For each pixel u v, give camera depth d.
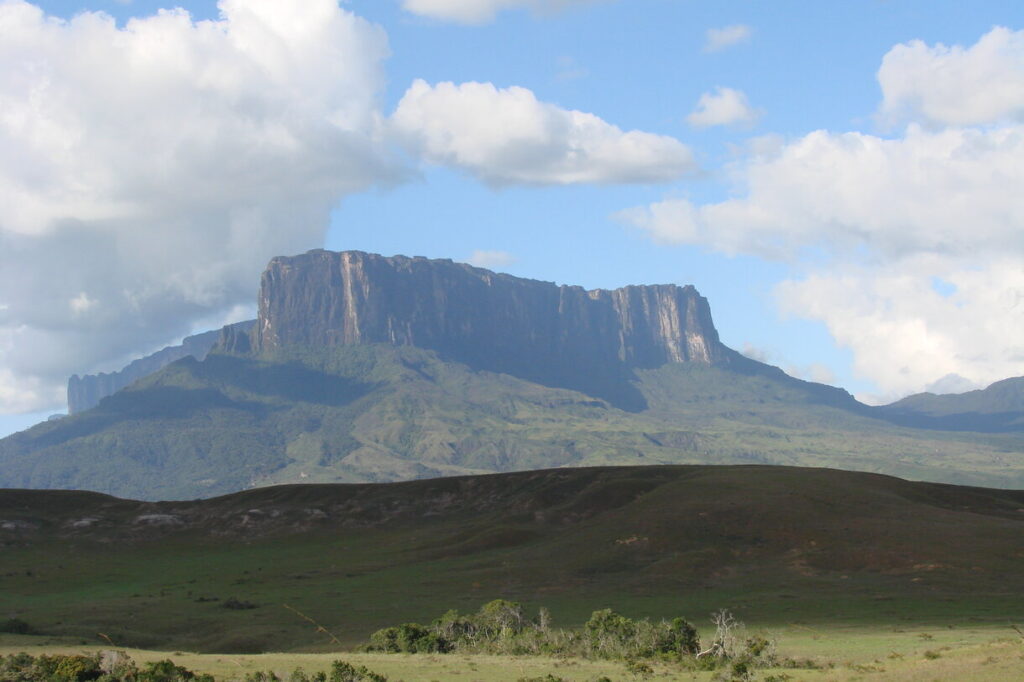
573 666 73.31
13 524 194.75
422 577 143.50
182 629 111.19
